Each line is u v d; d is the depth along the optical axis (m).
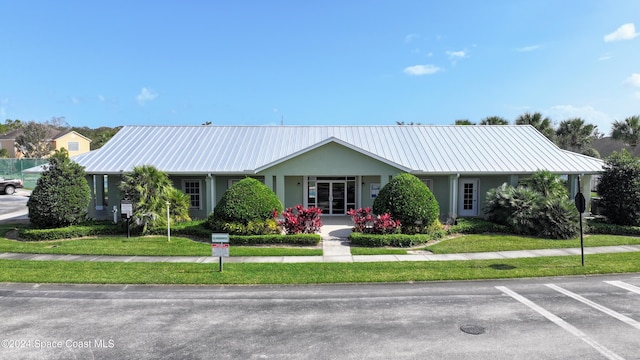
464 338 6.61
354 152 19.66
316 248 14.10
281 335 6.75
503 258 12.40
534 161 20.50
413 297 8.80
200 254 12.93
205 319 7.50
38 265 11.49
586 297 8.76
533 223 16.34
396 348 6.25
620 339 6.55
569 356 5.95
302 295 8.97
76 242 14.84
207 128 24.27
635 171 17.28
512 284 9.80
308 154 19.64
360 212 16.39
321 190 22.16
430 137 23.09
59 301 8.55
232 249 13.79
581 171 19.58
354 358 5.91
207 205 19.88
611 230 16.70
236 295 8.98
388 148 21.78
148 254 12.94
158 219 16.31
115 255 12.88
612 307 8.10
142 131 23.78
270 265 11.51
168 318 7.55
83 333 6.84
